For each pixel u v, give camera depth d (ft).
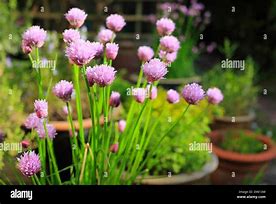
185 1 6.64
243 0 7.77
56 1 5.12
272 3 7.14
